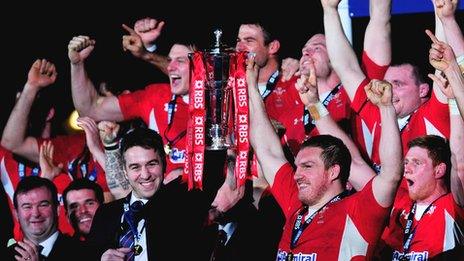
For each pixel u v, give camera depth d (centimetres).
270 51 1730
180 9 1973
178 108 1748
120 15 2017
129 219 1470
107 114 1788
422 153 1395
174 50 1734
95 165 1847
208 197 1477
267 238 1487
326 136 1385
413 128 1538
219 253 1461
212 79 1445
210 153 1491
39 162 1847
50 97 1928
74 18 2031
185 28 1969
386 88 1306
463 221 1366
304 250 1363
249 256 1467
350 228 1341
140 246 1456
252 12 1950
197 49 1734
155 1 1986
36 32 2044
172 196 1473
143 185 1470
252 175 1538
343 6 1741
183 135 1736
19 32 2044
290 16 1941
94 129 1700
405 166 1402
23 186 1636
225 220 1464
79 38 1752
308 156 1376
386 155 1306
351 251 1338
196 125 1420
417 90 1558
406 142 1544
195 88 1422
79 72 1761
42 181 1639
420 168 1394
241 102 1419
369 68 1597
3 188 1873
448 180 1401
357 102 1565
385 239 1448
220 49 1440
